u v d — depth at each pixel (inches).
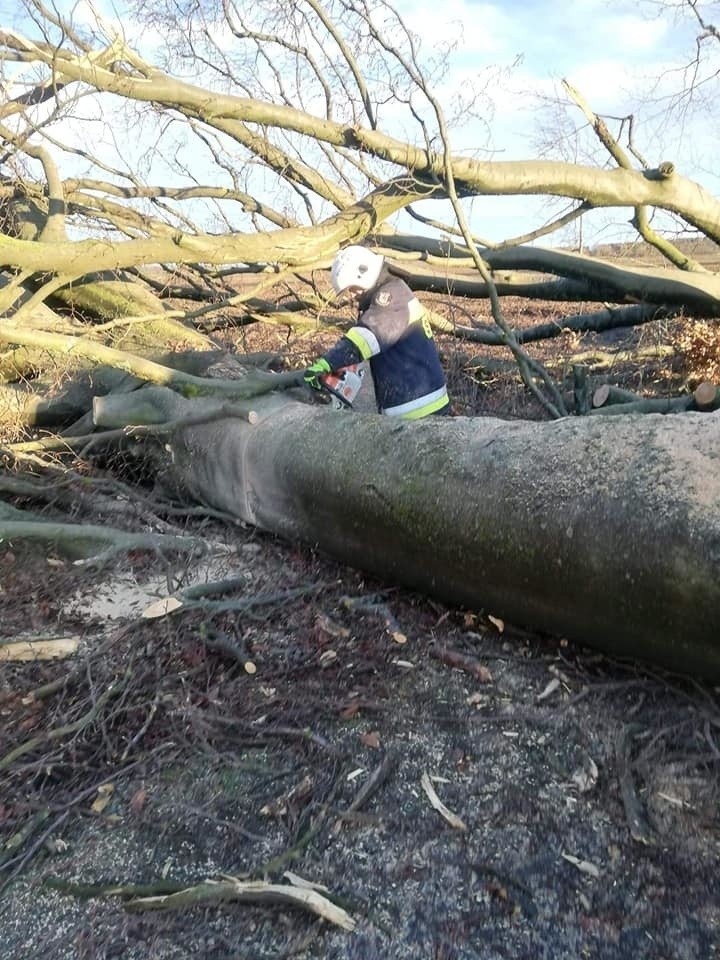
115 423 178.5
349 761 95.9
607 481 99.1
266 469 150.9
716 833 82.0
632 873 78.6
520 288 240.2
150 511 173.0
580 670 109.3
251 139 198.2
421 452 123.0
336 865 81.9
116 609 134.4
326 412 148.1
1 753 99.5
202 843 85.9
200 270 230.7
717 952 70.4
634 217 204.2
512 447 112.6
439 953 72.2
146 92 173.3
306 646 119.0
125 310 223.1
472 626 122.4
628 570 95.3
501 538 109.2
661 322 253.3
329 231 188.9
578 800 88.0
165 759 98.0
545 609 108.7
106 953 73.9
